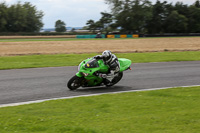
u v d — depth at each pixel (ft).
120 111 29.71
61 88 43.55
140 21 387.34
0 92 40.29
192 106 31.50
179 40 220.23
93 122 25.61
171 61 77.56
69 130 23.07
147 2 383.24
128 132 22.81
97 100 35.40
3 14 429.79
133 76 54.54
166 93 39.01
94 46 160.86
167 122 25.32
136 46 160.86
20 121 25.75
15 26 444.96
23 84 45.78
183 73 57.98
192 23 406.82
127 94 39.17
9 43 184.14
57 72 57.93
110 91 42.29
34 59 84.79
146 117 26.99
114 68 42.39
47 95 39.11
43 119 26.43
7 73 56.24
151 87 45.27
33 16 467.52
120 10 385.09
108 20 416.87
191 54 99.55
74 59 84.58
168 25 404.57
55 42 199.00
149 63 73.00
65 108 31.27
